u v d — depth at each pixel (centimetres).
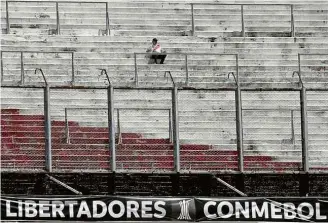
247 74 5459
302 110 4634
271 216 4512
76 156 4634
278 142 5047
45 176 4509
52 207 4391
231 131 5069
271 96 5272
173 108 4566
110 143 4512
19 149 4656
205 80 5338
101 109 4819
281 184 4647
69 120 4984
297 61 5578
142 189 4594
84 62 5400
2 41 5441
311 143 5066
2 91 5084
